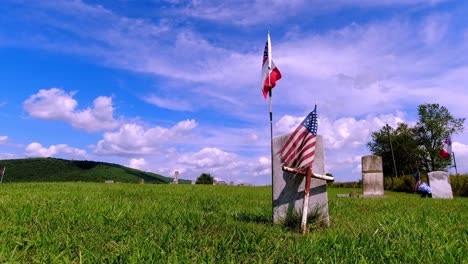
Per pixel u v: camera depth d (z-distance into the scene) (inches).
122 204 307.0
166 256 146.0
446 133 2314.2
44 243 161.3
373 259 147.2
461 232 204.2
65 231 187.6
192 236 182.5
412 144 2345.0
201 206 349.4
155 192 524.4
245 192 629.9
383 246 163.5
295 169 231.6
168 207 297.0
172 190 614.5
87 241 167.8
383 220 235.6
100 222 211.9
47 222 207.6
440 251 153.1
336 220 268.1
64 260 137.8
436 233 194.4
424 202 480.7
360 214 307.1
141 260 138.7
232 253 154.9
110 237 179.0
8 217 214.2
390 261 142.3
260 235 186.1
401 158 2363.4
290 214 247.1
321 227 239.5
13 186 608.7
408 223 224.4
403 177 1316.4
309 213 242.5
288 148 244.7
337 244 165.0
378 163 727.1
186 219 222.2
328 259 144.3
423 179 1183.6
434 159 2301.9
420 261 142.9
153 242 163.0
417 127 2459.4
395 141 2357.3
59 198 347.3
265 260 144.2
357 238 179.3
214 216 251.9
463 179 1037.2
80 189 538.6
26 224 203.9
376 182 721.6
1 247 148.9
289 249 158.9
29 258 144.6
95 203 305.7
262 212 305.4
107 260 138.1
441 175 742.5
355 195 689.6
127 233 186.7
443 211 326.3
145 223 212.8
